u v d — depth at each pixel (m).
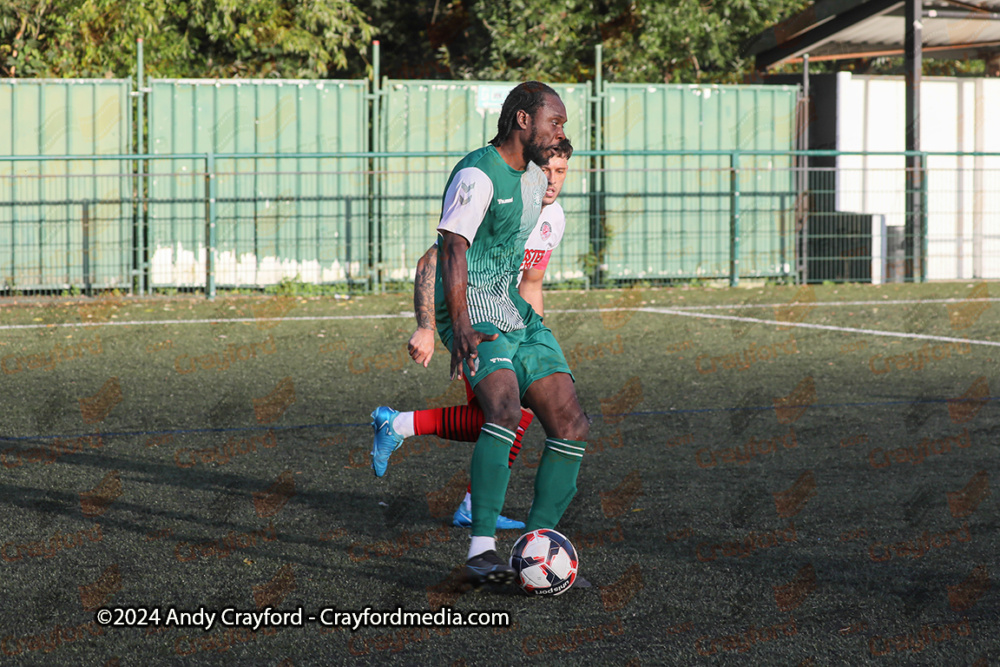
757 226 30.48
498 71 39.16
